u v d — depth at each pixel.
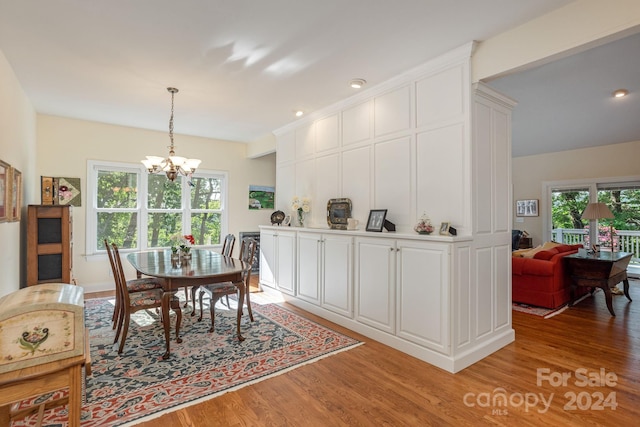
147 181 5.50
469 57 2.68
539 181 7.26
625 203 6.31
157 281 3.48
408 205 3.16
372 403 2.11
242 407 2.06
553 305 4.15
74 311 1.38
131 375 2.46
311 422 1.92
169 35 2.53
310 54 2.83
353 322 3.43
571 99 4.62
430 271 2.70
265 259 5.09
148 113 4.54
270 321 3.71
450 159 2.81
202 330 3.41
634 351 2.90
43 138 4.63
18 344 1.28
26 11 2.21
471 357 2.67
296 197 4.63
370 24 2.37
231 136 5.97
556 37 2.23
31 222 3.58
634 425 1.89
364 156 3.67
